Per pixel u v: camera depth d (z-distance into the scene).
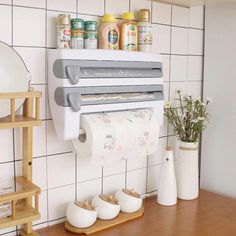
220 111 1.59
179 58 1.56
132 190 1.36
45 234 1.17
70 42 1.15
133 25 1.28
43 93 1.15
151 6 1.42
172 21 1.50
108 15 1.22
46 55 1.14
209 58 1.62
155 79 1.32
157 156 1.52
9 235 1.14
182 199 1.50
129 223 1.26
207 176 1.66
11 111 0.98
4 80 1.00
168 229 1.22
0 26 1.04
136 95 1.27
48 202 1.21
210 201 1.49
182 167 1.49
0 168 1.10
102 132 1.11
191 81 1.62
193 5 1.54
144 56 1.28
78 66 1.10
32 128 1.09
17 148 1.12
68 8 1.18
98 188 1.34
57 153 1.21
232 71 1.54
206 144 1.65
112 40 1.22
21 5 1.08
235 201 1.50
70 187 1.26
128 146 1.18
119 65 1.21
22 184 1.08
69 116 1.09
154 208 1.40
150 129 1.23
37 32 1.12
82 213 1.17
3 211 1.04
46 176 1.20
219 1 1.45
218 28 1.58
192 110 1.53
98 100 1.16
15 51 1.04
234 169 1.56
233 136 1.55
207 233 1.20
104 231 1.20
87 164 1.29
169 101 1.54
